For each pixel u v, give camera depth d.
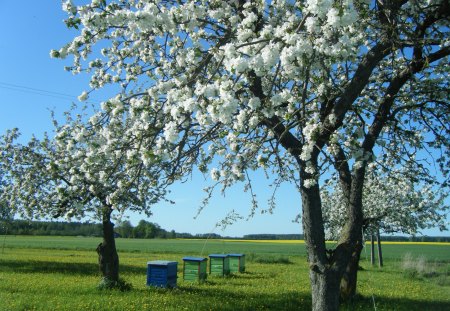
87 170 7.86
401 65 8.99
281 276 23.84
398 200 21.83
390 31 7.03
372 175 10.89
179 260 36.09
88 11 6.88
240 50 5.90
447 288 19.44
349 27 6.37
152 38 8.58
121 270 25.47
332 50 5.84
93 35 6.90
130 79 8.09
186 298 14.27
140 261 34.12
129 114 6.99
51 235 108.25
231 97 5.05
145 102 6.93
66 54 6.98
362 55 8.59
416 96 9.64
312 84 7.18
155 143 6.86
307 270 28.39
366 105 9.64
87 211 14.84
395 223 23.89
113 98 6.92
